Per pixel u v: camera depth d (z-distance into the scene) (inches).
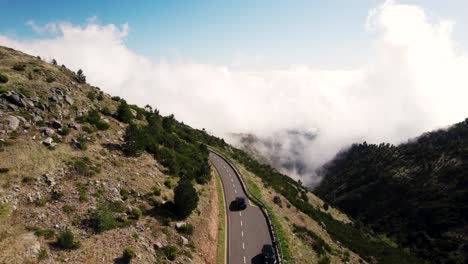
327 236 2194.9
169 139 2197.3
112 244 910.4
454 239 4943.4
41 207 939.3
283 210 2123.5
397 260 2778.1
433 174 6879.9
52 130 1341.0
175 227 1176.8
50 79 1771.7
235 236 1499.8
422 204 6210.6
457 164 6550.2
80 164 1216.8
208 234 1312.7
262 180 2815.0
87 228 934.4
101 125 1662.2
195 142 2925.7
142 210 1176.2
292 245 1518.2
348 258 1840.6
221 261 1251.8
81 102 1771.7
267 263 1237.1
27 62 1882.4
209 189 1868.8
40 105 1457.9
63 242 810.8
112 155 1461.6
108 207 1074.7
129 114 2043.6
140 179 1393.9
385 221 6422.2
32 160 1101.1
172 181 1582.2
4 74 1537.9
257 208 1876.2
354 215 7347.4
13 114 1290.6
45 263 733.9
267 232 1556.3
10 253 716.0
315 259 1515.7
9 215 852.0
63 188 1068.5
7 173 988.6
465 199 5575.8
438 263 4623.5
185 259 1014.4
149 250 964.0
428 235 5359.3
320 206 4158.5
